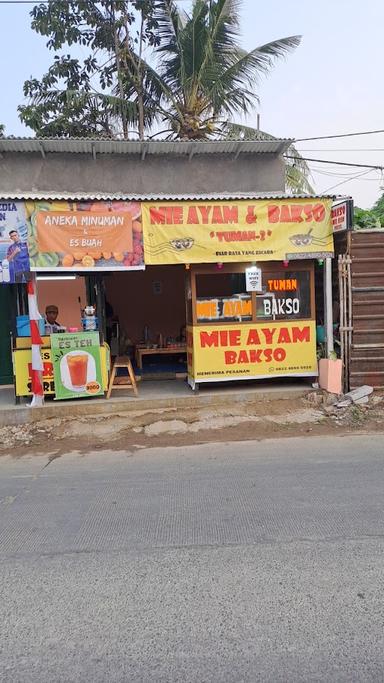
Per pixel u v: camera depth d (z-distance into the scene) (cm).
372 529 425
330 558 378
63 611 324
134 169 1098
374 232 912
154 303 1305
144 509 487
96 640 296
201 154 1113
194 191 1116
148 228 852
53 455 700
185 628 304
